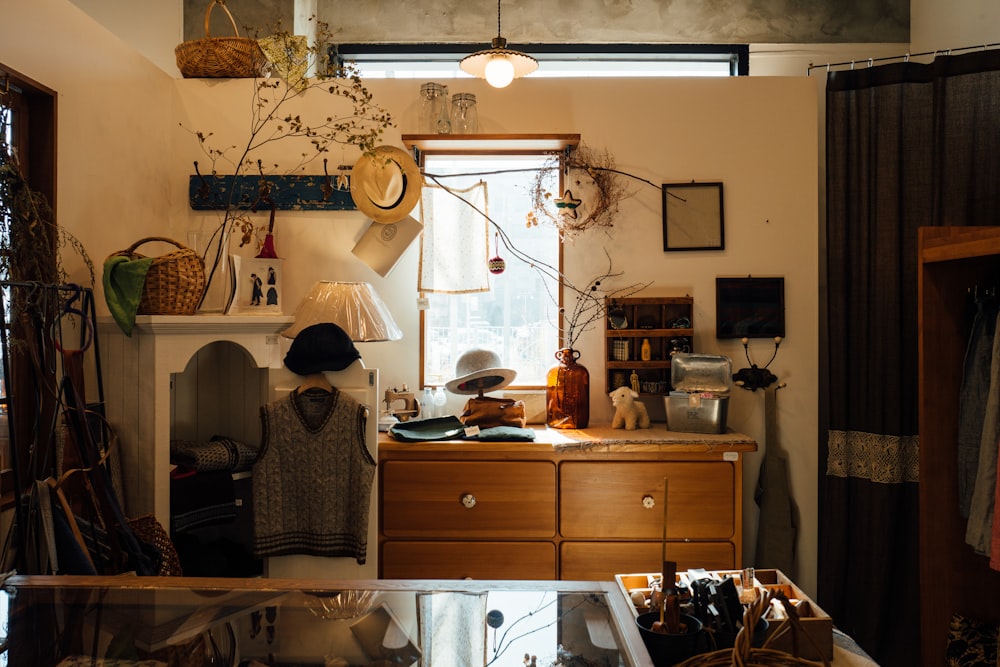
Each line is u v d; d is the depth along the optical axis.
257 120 3.51
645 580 1.97
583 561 3.07
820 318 3.81
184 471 2.86
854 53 4.23
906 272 3.47
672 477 3.05
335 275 3.51
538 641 1.22
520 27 4.30
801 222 3.52
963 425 2.19
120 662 1.21
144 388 2.66
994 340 1.98
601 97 3.53
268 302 3.22
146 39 4.17
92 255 2.83
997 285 2.25
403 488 3.07
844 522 3.50
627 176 3.53
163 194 3.41
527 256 3.62
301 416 2.88
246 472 3.02
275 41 3.51
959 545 2.24
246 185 3.49
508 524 3.06
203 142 3.50
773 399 3.42
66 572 2.07
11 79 2.40
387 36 4.32
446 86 3.46
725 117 3.53
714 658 1.39
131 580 1.36
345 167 3.50
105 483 2.25
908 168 3.48
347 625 1.28
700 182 3.52
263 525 2.86
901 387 3.45
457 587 1.37
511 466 3.06
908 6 4.23
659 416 3.57
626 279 3.54
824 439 3.79
